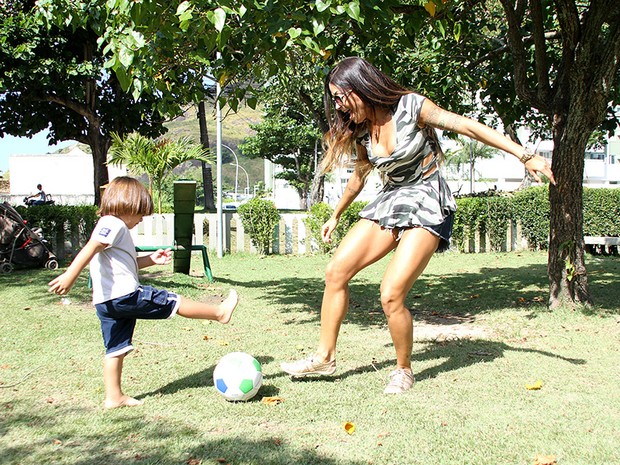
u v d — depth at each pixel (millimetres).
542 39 6297
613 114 8578
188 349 4801
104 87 19484
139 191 3422
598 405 3389
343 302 3779
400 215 3578
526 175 22000
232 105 5625
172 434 2924
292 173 39250
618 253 13445
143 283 7887
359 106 3535
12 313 6270
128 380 3910
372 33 5617
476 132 3312
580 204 6430
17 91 17547
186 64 5578
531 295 7781
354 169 4059
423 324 5973
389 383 3682
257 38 4617
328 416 3197
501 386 3746
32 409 3311
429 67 7555
